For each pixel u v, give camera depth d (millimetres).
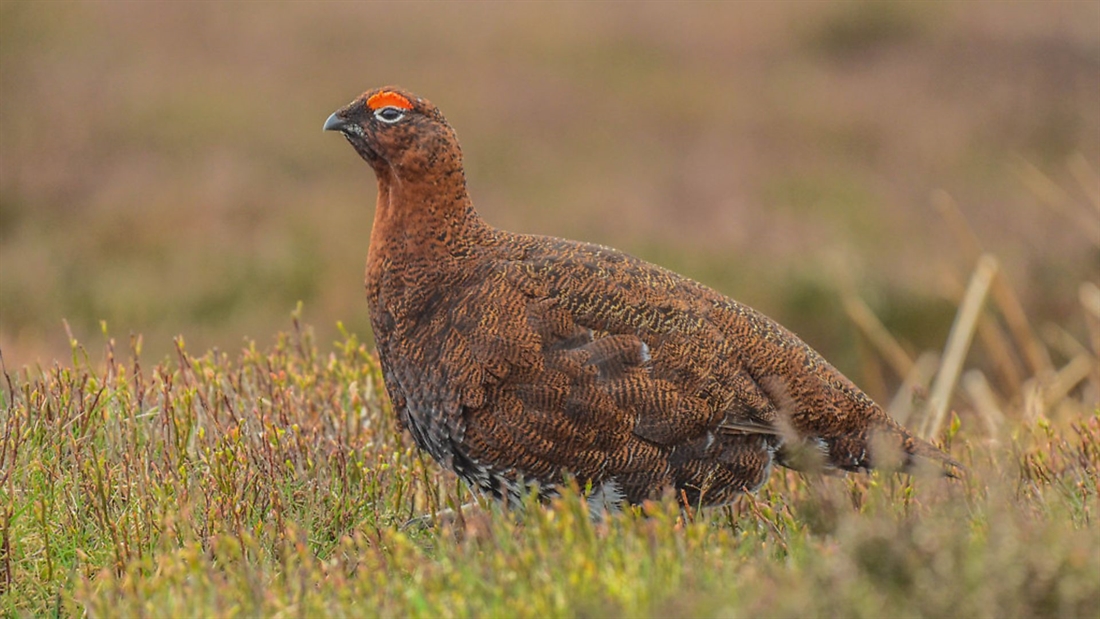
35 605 7684
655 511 7133
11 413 8859
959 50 34906
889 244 23062
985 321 15219
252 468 8922
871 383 17578
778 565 7129
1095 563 6082
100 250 22422
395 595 6840
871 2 36875
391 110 8930
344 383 10508
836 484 8773
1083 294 16844
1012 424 11898
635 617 6094
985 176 26781
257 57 33094
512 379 8406
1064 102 30781
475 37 35688
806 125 29766
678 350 8594
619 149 28266
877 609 5973
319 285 21094
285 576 7430
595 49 34906
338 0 38938
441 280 8773
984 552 6184
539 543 6836
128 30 34656
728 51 34906
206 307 20453
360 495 8922
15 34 33250
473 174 26688
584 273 8688
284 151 27391
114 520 8188
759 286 21203
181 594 6770
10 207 23891
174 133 27766
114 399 9445
